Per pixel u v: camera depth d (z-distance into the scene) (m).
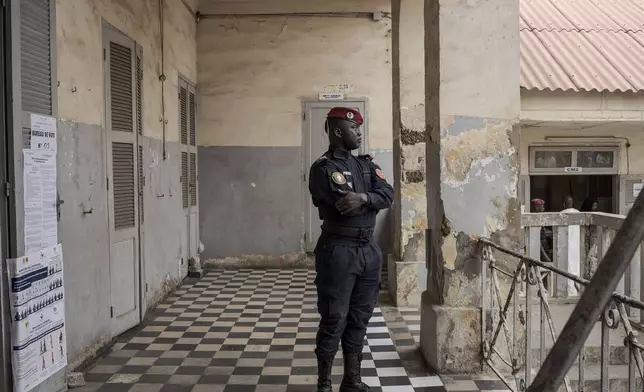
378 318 5.25
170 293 6.34
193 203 7.62
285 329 4.91
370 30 7.91
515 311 3.23
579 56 7.61
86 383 3.64
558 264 5.23
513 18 3.78
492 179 3.79
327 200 3.15
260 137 7.96
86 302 4.00
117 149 4.64
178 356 4.18
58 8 3.60
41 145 3.24
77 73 3.88
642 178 8.19
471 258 3.77
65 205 3.68
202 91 7.90
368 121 7.93
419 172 5.83
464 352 3.72
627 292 4.74
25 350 3.03
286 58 7.92
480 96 3.78
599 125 7.88
